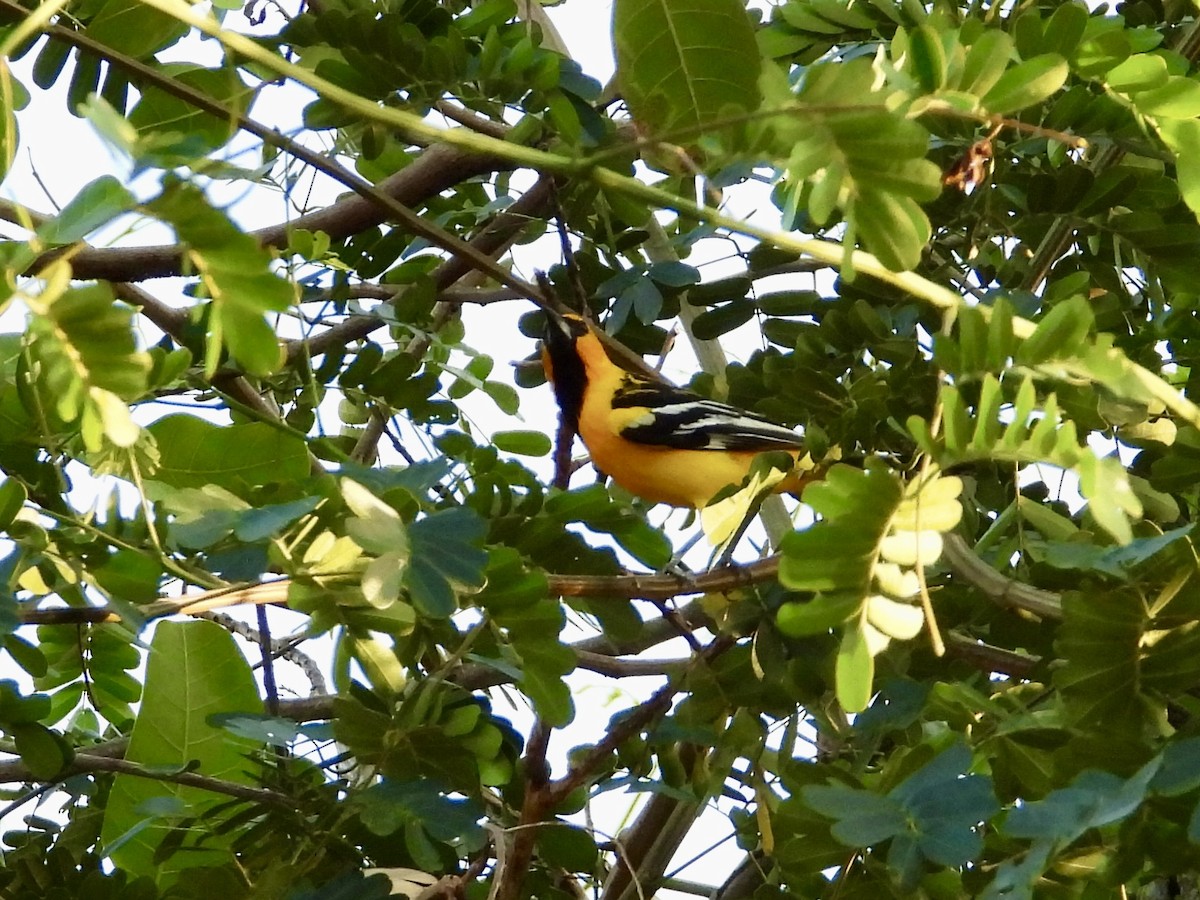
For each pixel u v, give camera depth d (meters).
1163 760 5.61
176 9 5.00
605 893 9.62
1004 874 5.60
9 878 7.55
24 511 6.46
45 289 4.67
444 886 7.71
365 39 8.10
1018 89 5.98
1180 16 9.98
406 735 7.27
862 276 9.11
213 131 7.35
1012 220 9.45
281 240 10.25
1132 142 8.59
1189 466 7.50
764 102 5.30
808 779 7.06
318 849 7.36
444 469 6.53
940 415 5.63
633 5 5.47
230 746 8.73
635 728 8.32
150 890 7.41
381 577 5.74
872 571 5.54
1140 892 8.70
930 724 8.22
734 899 10.00
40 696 7.17
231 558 6.08
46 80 7.55
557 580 7.70
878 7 8.84
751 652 8.39
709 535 7.95
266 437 7.32
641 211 10.07
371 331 11.02
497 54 8.16
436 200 11.88
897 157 5.16
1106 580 6.82
